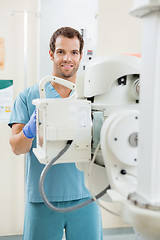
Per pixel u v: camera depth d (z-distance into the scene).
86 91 0.74
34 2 1.99
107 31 2.00
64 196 1.21
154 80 0.45
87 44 1.98
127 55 0.71
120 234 2.17
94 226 1.20
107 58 0.70
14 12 1.95
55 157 0.69
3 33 1.97
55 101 0.69
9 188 2.08
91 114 0.72
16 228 2.12
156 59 0.44
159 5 0.42
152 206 0.45
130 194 0.51
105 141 0.59
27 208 1.22
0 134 2.04
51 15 1.96
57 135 0.69
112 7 2.00
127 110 0.61
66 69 1.29
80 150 0.71
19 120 1.28
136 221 0.46
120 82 0.71
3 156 2.05
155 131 0.45
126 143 0.58
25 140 1.09
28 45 2.01
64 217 1.17
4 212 2.09
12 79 2.02
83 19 1.99
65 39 1.26
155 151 0.46
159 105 0.45
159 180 0.46
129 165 0.60
